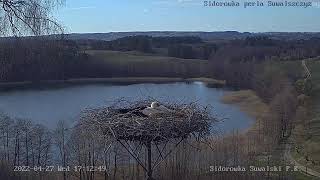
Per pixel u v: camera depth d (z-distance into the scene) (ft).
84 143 83.30
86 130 23.84
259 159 109.40
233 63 273.13
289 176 101.76
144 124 21.40
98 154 82.89
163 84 276.21
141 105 26.40
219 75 285.64
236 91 233.14
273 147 125.49
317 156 118.42
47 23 27.07
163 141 23.03
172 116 22.57
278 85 192.44
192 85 267.18
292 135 142.92
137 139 22.02
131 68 295.07
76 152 92.22
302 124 151.74
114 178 86.58
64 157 97.96
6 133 103.60
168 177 78.84
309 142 130.93
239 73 255.70
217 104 194.08
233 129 134.10
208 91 237.04
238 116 167.32
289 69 213.66
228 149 99.19
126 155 87.35
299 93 183.11
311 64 215.72
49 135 111.86
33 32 26.43
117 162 90.17
